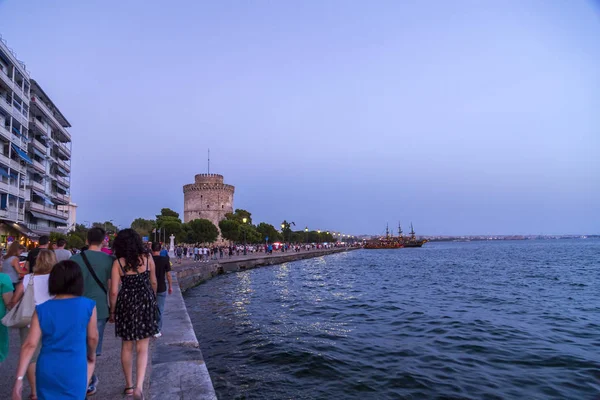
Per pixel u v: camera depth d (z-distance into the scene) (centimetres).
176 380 586
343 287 3081
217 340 1364
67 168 5856
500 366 1038
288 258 6831
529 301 2261
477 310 1948
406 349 1205
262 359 1120
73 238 4244
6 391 530
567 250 12450
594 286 3003
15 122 3881
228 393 876
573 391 862
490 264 6122
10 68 3672
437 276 4075
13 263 708
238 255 6344
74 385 337
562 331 1455
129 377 505
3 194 3634
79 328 351
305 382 936
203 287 3042
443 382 919
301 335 1415
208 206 10512
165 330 906
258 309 2034
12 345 773
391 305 2119
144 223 7875
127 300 492
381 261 7500
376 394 855
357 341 1315
